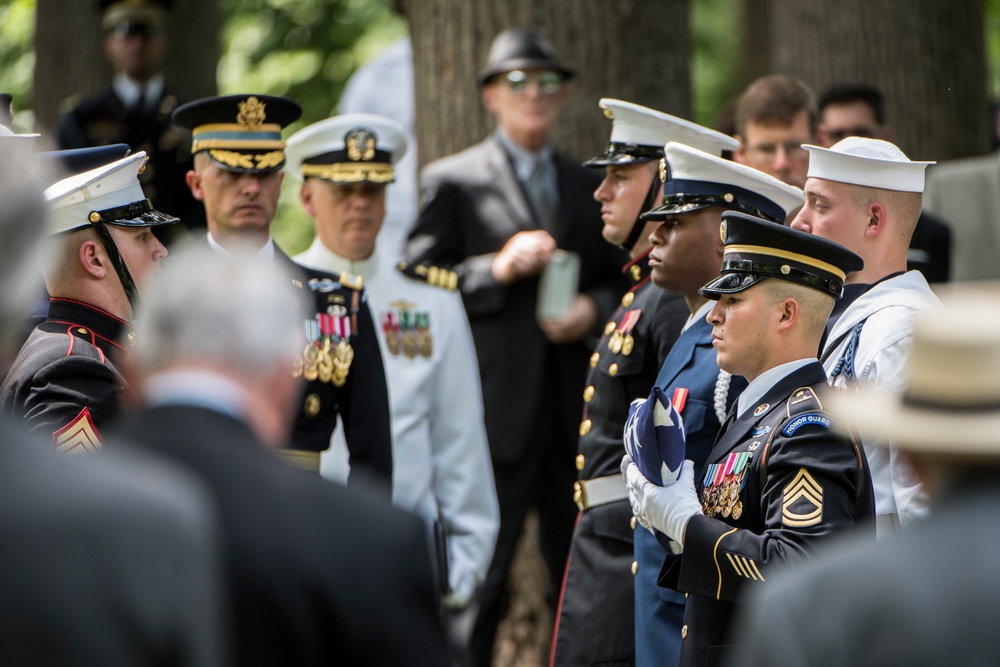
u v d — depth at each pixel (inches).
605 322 773.9
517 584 860.6
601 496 576.4
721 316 459.5
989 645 264.8
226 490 311.6
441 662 322.7
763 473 437.4
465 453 689.6
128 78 941.8
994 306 287.4
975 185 1006.4
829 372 513.7
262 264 332.8
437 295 700.7
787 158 719.7
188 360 321.1
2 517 256.2
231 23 1663.4
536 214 797.2
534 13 898.1
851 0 1053.8
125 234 507.5
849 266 456.4
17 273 272.7
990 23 1694.1
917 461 282.4
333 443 612.4
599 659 563.2
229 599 307.3
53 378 465.1
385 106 1139.3
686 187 530.3
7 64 1647.4
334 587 314.7
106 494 264.5
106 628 256.8
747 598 423.8
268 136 597.9
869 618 273.4
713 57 1929.1
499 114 810.8
